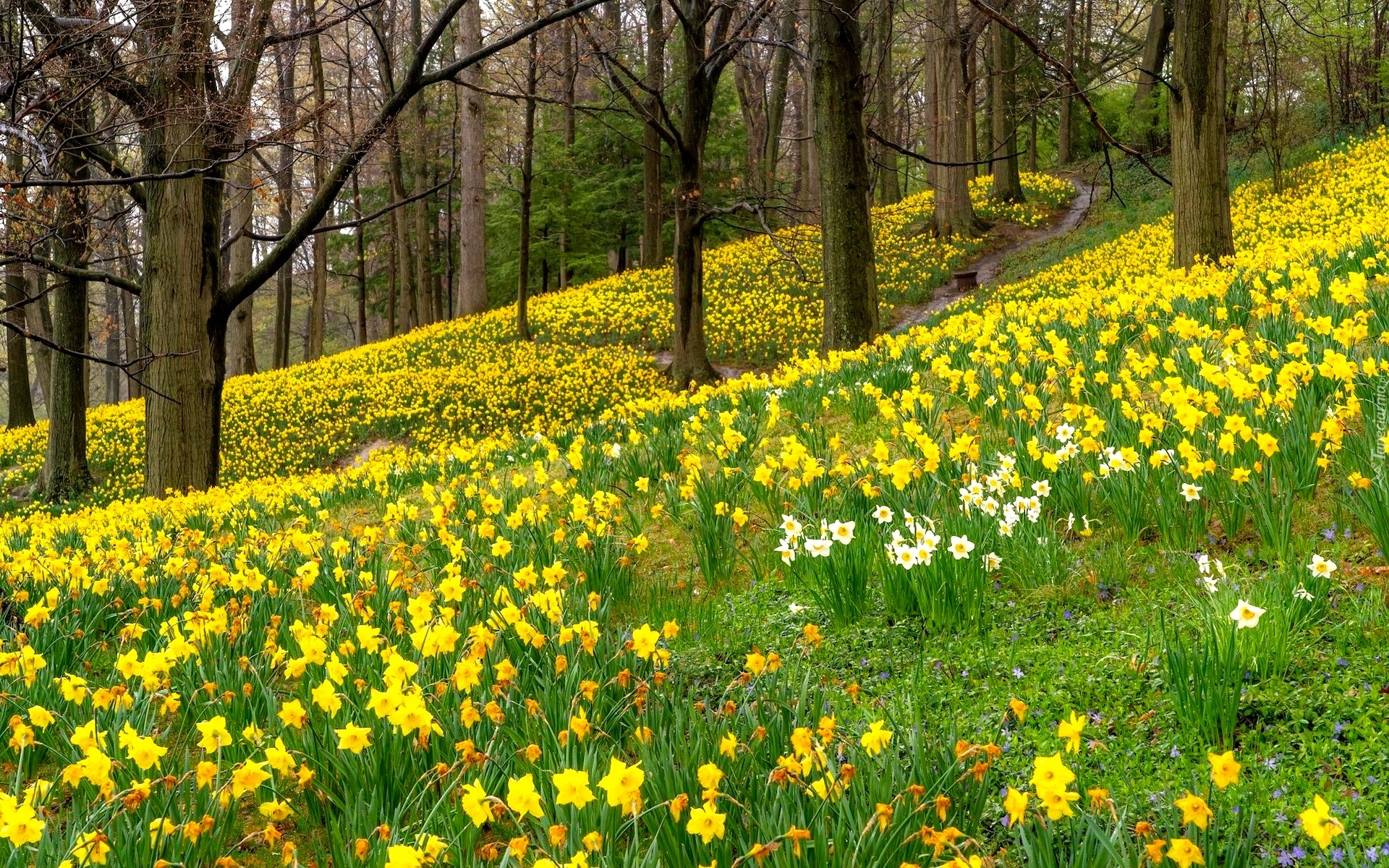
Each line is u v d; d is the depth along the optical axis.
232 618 4.55
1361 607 3.48
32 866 2.64
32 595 5.57
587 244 34.25
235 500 9.66
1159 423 4.89
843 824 2.50
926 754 2.85
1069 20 27.47
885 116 32.66
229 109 9.88
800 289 24.05
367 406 20.83
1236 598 3.44
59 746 3.78
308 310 54.25
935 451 4.97
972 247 26.52
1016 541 4.45
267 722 3.76
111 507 10.13
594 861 2.48
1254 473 4.33
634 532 5.80
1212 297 8.02
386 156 29.11
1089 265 20.69
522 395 19.56
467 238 28.81
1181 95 12.39
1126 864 2.21
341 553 5.36
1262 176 24.92
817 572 4.58
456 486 7.37
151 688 3.77
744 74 31.28
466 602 4.34
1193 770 2.85
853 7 10.86
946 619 4.10
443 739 3.20
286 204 13.73
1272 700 3.14
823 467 5.27
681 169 16.77
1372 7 23.27
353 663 3.90
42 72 7.73
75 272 11.85
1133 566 4.33
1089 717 3.31
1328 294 7.37
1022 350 7.36
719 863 2.50
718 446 6.54
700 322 17.30
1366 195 18.81
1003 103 30.77
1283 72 21.33
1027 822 2.54
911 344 8.77
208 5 10.16
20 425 26.45
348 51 26.67
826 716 3.05
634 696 3.44
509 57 21.55
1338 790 2.78
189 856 2.73
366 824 2.85
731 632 4.51
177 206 12.05
